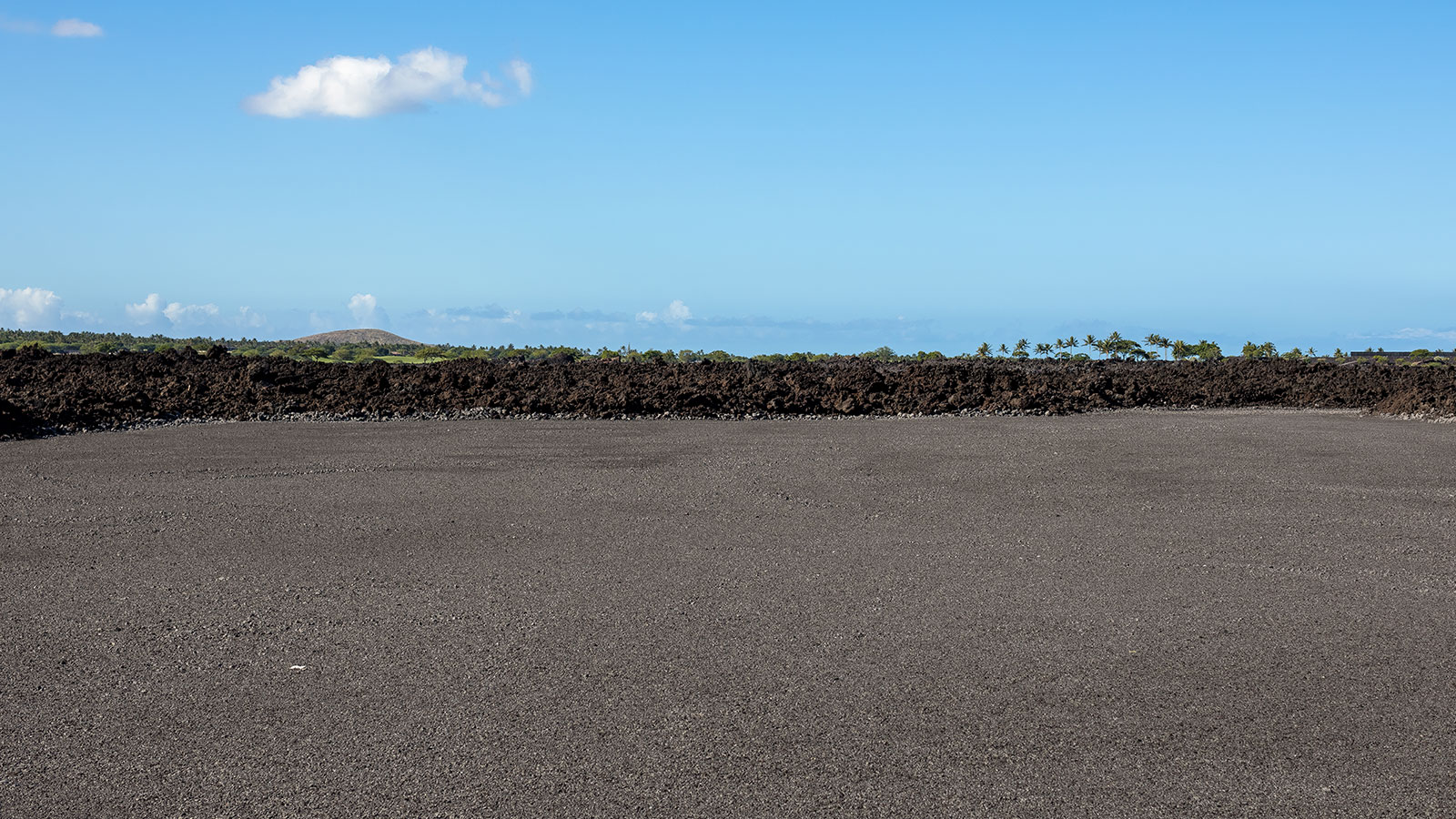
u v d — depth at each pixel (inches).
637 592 208.7
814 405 647.8
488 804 121.0
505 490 337.7
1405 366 1010.7
